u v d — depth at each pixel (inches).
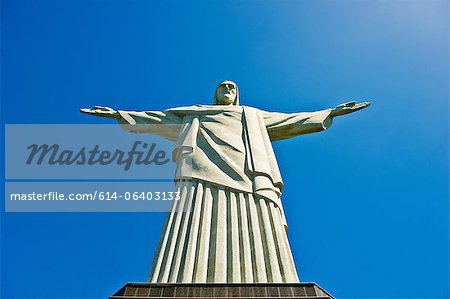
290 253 903.7
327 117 1157.7
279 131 1139.9
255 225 918.4
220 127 1088.8
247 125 1096.2
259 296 729.0
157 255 887.7
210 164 1010.1
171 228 926.4
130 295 725.3
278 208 970.1
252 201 956.6
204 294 731.4
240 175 990.4
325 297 720.3
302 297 724.0
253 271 861.2
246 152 1039.6
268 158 1047.0
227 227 920.3
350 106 1159.0
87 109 1151.6
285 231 962.7
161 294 730.2
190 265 856.9
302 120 1140.5
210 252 882.8
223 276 842.2
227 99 1202.0
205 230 908.6
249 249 887.7
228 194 970.7
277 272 860.0
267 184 983.0
